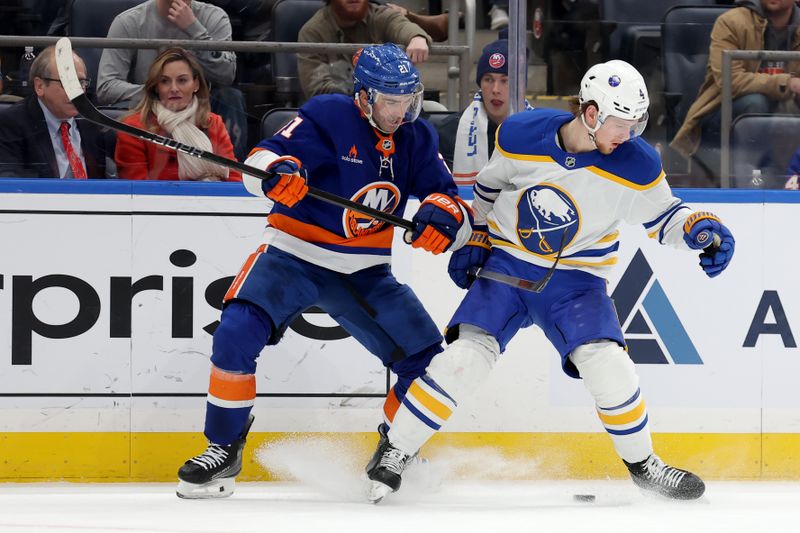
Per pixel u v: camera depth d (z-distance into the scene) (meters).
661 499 11.69
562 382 13.89
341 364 13.67
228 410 11.47
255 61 14.26
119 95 13.99
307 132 11.40
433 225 11.37
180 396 13.55
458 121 14.52
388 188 11.69
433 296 13.80
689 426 14.02
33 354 13.37
